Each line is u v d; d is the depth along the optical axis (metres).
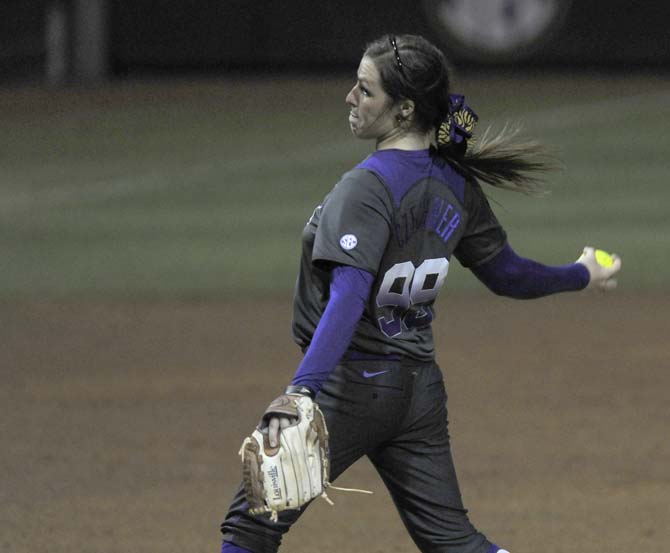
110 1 104.56
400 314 13.57
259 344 38.06
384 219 13.00
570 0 101.38
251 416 29.45
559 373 34.19
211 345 37.97
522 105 92.12
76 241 57.69
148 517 22.02
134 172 77.31
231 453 26.36
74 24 104.56
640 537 20.84
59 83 105.25
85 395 31.70
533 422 28.91
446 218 13.59
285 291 46.75
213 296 46.06
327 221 12.92
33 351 37.25
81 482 24.25
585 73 102.62
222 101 97.44
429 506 14.12
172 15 104.62
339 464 13.66
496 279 14.80
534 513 22.19
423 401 13.83
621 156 77.88
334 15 103.44
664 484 23.97
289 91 100.00
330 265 12.98
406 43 13.27
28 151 84.12
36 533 21.09
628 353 36.75
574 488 23.73
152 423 28.86
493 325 41.25
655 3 101.31
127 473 24.88
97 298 45.84
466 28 101.69
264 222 61.72
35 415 29.66
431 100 13.30
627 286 47.69
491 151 14.14
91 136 88.00
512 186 14.60
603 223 59.62
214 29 104.69
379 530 21.44
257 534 13.55
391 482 14.30
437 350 37.31
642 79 100.94
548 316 42.84
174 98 98.81
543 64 102.56
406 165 13.33
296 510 13.57
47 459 25.92
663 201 65.62
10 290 47.41
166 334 39.69
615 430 28.17
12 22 105.06
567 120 87.44
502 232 14.48
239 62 105.31
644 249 53.16
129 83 104.25
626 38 102.06
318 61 104.62
